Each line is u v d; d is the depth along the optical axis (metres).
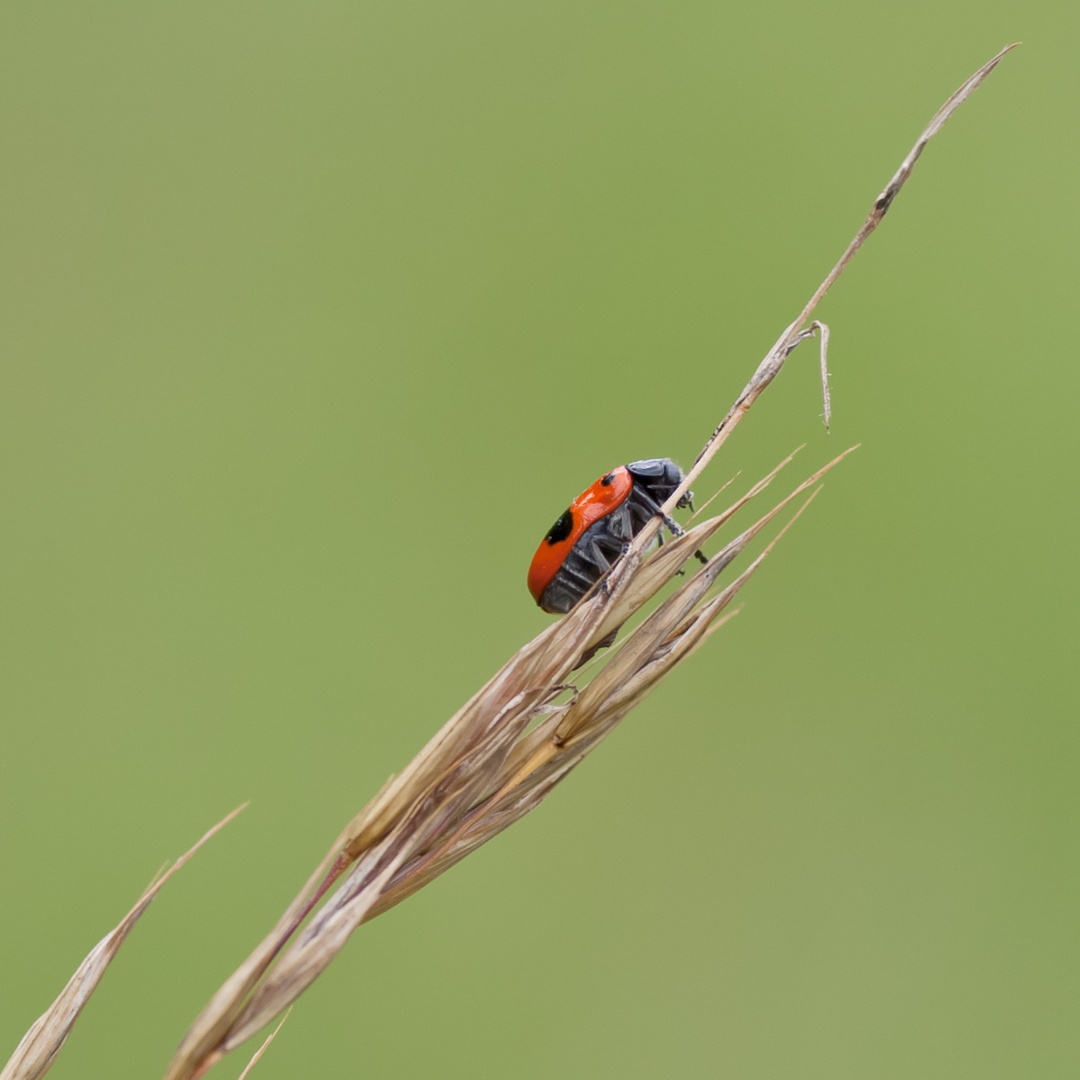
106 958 0.42
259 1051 0.41
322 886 0.42
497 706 0.42
